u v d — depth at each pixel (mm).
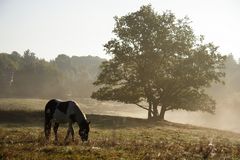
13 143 14477
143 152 13391
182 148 15867
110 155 11945
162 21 46562
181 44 46281
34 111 37438
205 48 47281
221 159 13289
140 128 32281
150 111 47969
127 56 45875
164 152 13805
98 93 48812
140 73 46750
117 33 47375
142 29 45719
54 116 15844
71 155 11500
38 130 23750
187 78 44844
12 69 160000
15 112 35219
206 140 23562
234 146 19078
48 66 165000
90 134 22203
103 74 48000
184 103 46969
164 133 27938
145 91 47594
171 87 46688
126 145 15383
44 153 11703
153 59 45250
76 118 15453
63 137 17875
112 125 33531
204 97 47469
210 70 46938
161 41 45844
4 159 10508
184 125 43219
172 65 47406
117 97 47469
